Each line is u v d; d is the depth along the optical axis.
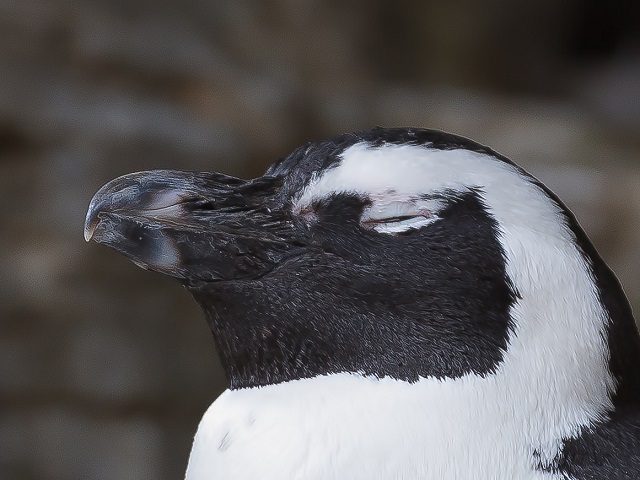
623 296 3.60
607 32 23.97
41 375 9.33
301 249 3.71
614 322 3.50
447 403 3.35
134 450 9.45
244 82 11.49
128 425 9.50
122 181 3.94
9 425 9.33
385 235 3.58
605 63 23.77
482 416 3.32
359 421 3.37
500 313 3.41
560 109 16.70
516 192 3.51
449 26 19.66
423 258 3.51
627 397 3.50
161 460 9.52
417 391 3.41
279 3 14.56
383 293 3.55
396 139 3.67
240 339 3.81
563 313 3.39
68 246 9.38
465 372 3.41
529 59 21.67
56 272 9.31
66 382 9.37
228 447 3.52
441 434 3.30
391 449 3.29
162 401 9.59
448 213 3.51
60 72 10.23
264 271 3.74
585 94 22.16
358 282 3.59
